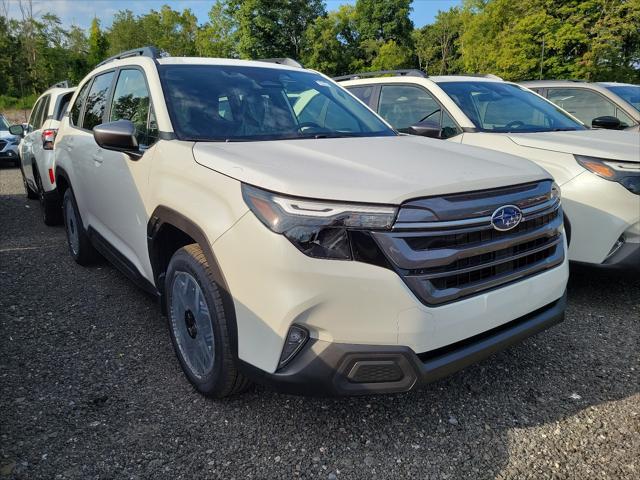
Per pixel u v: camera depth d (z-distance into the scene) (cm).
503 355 317
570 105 671
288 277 198
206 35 4816
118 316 371
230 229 217
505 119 482
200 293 250
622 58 2619
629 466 218
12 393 268
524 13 2758
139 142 312
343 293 196
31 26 3956
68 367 297
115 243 362
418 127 386
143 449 226
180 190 254
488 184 221
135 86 339
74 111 472
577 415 255
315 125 322
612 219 359
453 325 210
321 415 252
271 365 207
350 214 196
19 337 336
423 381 207
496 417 254
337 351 199
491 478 212
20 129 866
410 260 197
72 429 239
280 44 4291
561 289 262
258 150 254
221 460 220
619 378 290
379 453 226
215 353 239
